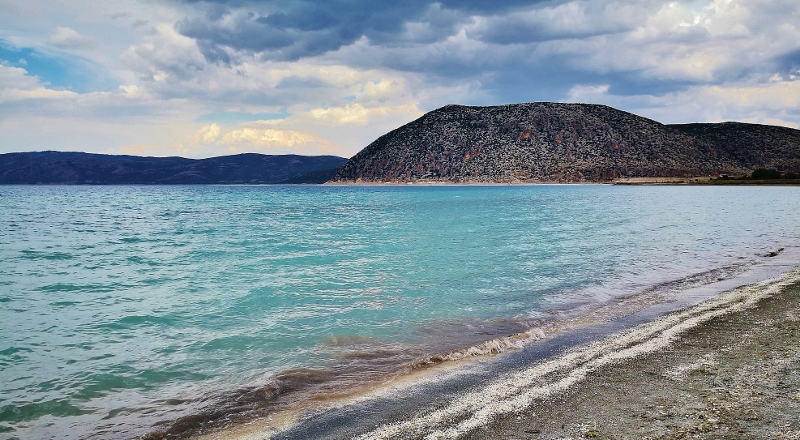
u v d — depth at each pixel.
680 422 4.76
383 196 85.31
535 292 11.88
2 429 5.46
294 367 7.22
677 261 15.88
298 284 13.13
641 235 23.30
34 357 7.79
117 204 63.00
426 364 7.17
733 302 9.93
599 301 10.87
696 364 6.43
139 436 5.27
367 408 5.66
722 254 17.03
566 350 7.46
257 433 5.18
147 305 11.12
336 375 6.87
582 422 4.91
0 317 10.20
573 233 24.66
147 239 24.42
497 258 17.09
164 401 6.16
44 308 10.96
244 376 6.93
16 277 14.73
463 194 88.38
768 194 68.12
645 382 5.91
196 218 38.75
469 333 8.75
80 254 19.48
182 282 13.70
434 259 17.00
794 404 5.00
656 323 8.68
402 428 5.06
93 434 5.34
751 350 6.88
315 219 36.56
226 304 11.10
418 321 9.55
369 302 11.10
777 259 15.51
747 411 4.90
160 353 7.94
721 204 47.19
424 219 35.22
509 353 7.49
